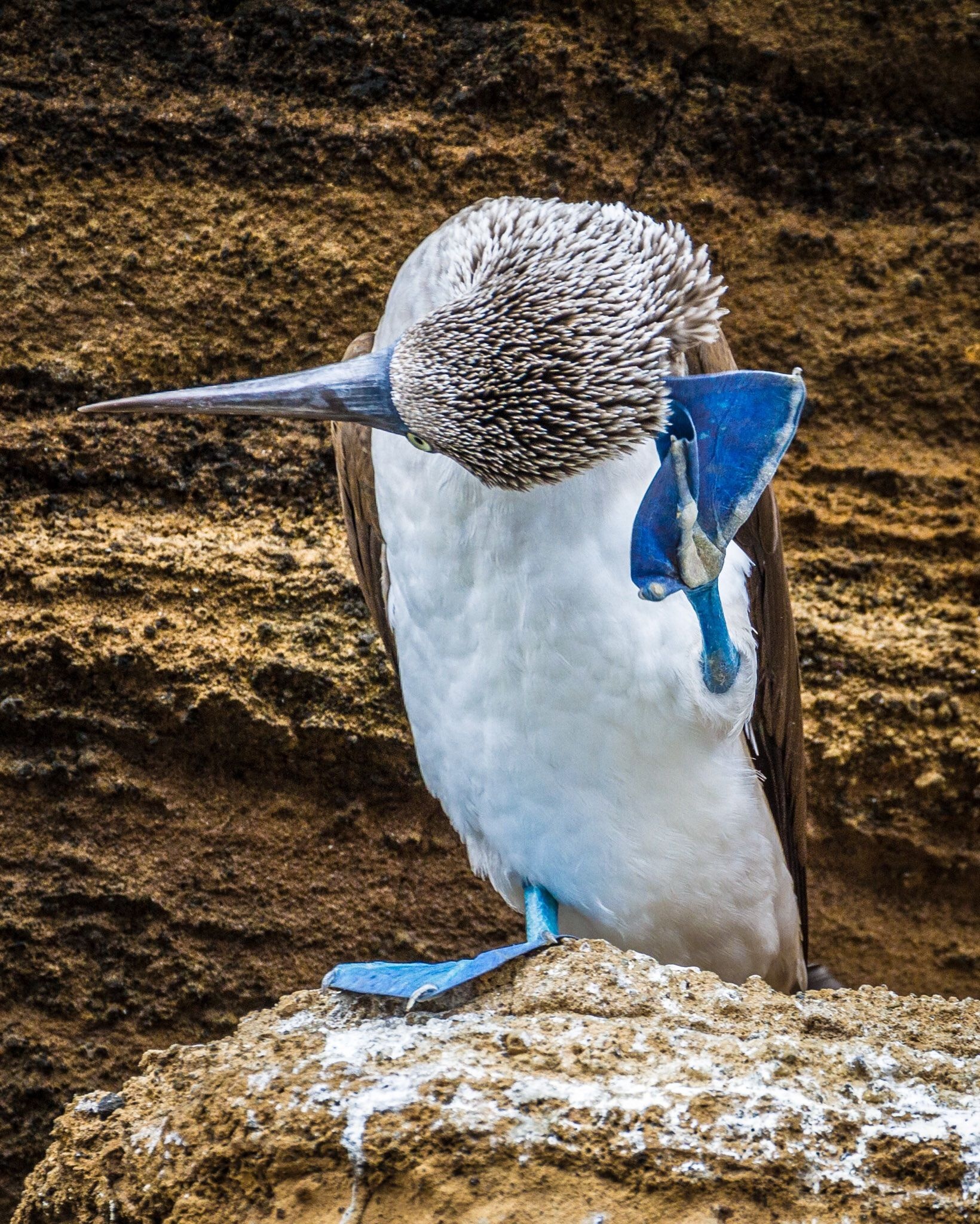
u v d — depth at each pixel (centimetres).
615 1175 539
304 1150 548
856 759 1126
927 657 1127
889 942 1159
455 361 618
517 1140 544
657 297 636
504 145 1148
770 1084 574
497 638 750
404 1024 631
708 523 616
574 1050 588
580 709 752
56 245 1109
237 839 1095
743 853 792
